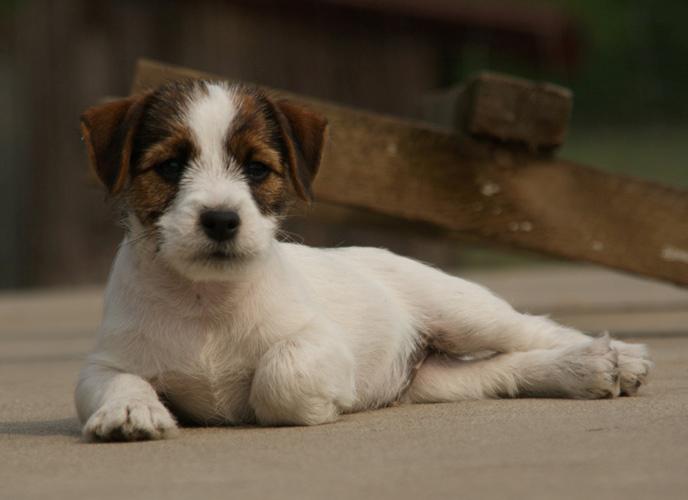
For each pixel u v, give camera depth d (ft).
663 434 23.16
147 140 27.99
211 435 25.99
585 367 30.07
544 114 41.98
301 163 29.27
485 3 100.78
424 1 96.27
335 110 41.86
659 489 18.63
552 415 26.58
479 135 42.27
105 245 90.17
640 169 126.52
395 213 42.24
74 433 27.04
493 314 32.91
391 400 31.91
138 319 27.76
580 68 135.03
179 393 28.07
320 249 33.83
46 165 89.66
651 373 33.24
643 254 43.52
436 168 42.29
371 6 94.27
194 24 90.99
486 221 42.60
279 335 27.91
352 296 31.45
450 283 33.63
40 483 20.81
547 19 103.30
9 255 96.02
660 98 159.12
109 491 19.93
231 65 91.91
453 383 32.30
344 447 23.30
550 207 42.93
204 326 27.73
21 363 44.78
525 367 31.53
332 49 94.99
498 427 24.95
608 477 19.52
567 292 70.18
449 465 20.92
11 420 29.91
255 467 21.53
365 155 42.04
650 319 51.98
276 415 27.27
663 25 159.84
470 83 42.39
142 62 41.47
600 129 157.48
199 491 19.69
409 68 97.40
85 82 89.45
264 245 27.17
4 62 107.24
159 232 27.37
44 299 78.74
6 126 100.58
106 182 27.99
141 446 24.50
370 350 31.14
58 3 89.15
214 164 27.89
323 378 27.22
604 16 159.63
